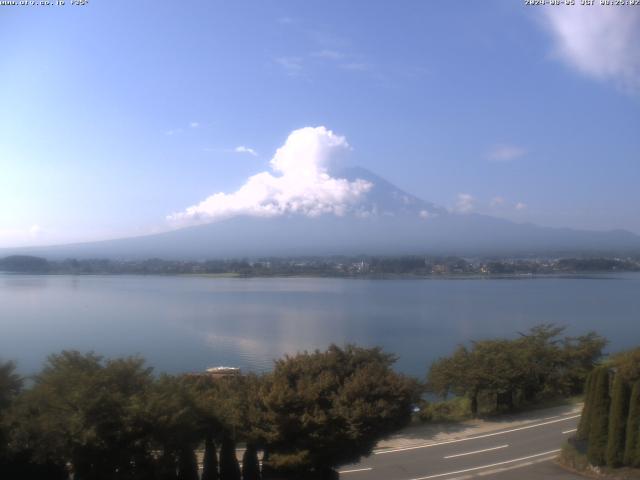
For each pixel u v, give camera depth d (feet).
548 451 73.20
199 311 334.44
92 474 48.70
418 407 96.63
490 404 103.35
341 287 528.63
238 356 198.90
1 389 52.31
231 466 54.44
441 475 64.80
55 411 48.11
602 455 61.62
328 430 55.26
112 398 48.01
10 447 48.83
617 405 60.64
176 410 49.88
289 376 61.93
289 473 56.65
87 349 206.80
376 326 273.33
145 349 211.41
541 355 103.04
